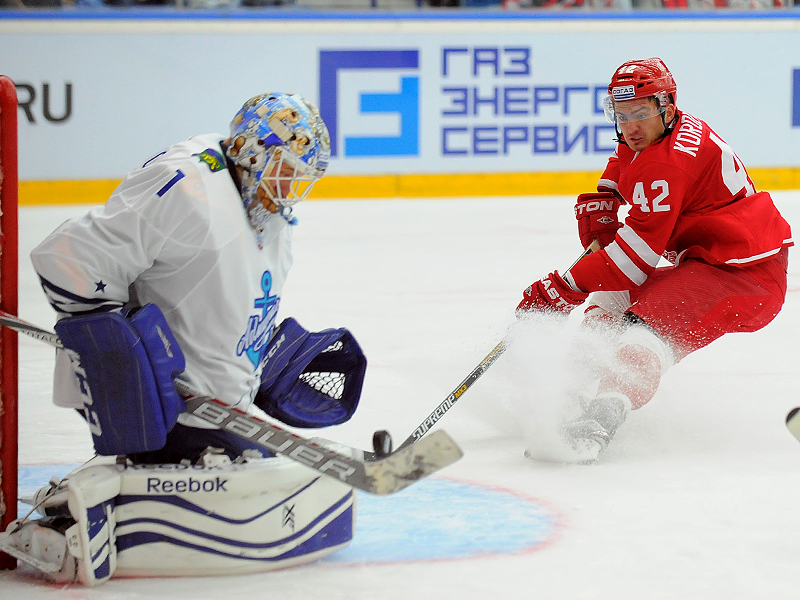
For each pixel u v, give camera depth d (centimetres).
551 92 4359
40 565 738
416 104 4288
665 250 1215
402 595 704
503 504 919
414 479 701
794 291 2247
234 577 748
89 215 752
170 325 796
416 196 4328
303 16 4222
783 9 4472
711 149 1148
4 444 786
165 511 738
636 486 970
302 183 806
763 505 902
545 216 3666
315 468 730
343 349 920
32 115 4088
